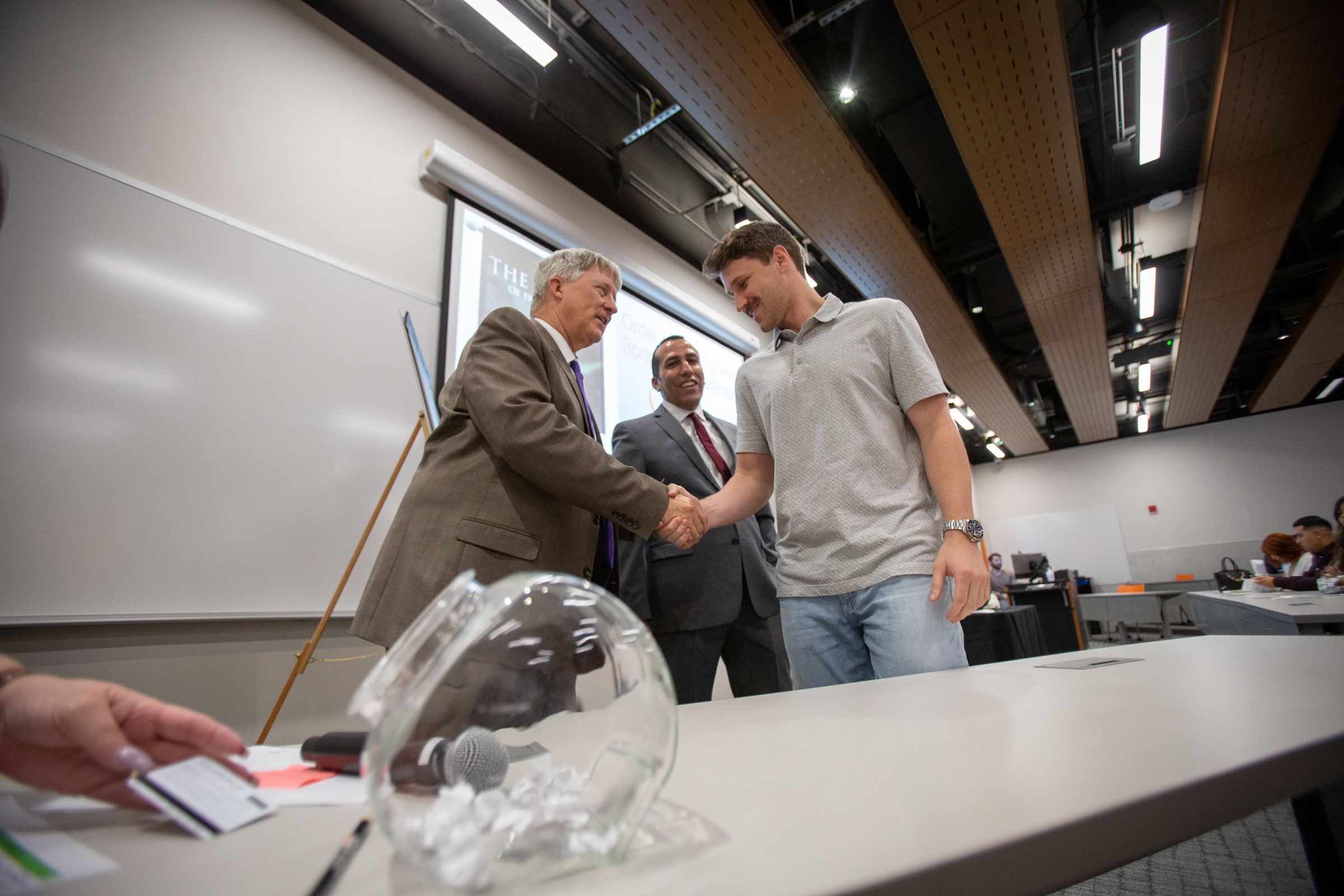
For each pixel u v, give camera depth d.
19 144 1.51
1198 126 3.35
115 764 0.28
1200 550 8.35
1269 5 2.44
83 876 0.21
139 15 1.80
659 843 0.22
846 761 0.32
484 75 2.61
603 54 2.72
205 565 1.61
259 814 0.28
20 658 1.33
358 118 2.30
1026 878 0.19
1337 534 3.24
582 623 0.25
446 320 2.34
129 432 1.55
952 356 5.11
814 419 1.11
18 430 1.39
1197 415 8.02
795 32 2.34
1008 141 2.91
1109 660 0.75
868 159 3.03
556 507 1.09
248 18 2.07
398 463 1.79
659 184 3.37
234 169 1.91
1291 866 1.25
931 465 1.00
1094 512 9.07
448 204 2.50
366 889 0.20
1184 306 4.87
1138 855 0.22
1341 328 5.34
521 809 0.21
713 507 1.20
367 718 0.21
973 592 0.85
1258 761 0.27
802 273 1.27
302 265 2.00
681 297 3.59
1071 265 3.98
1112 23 2.71
